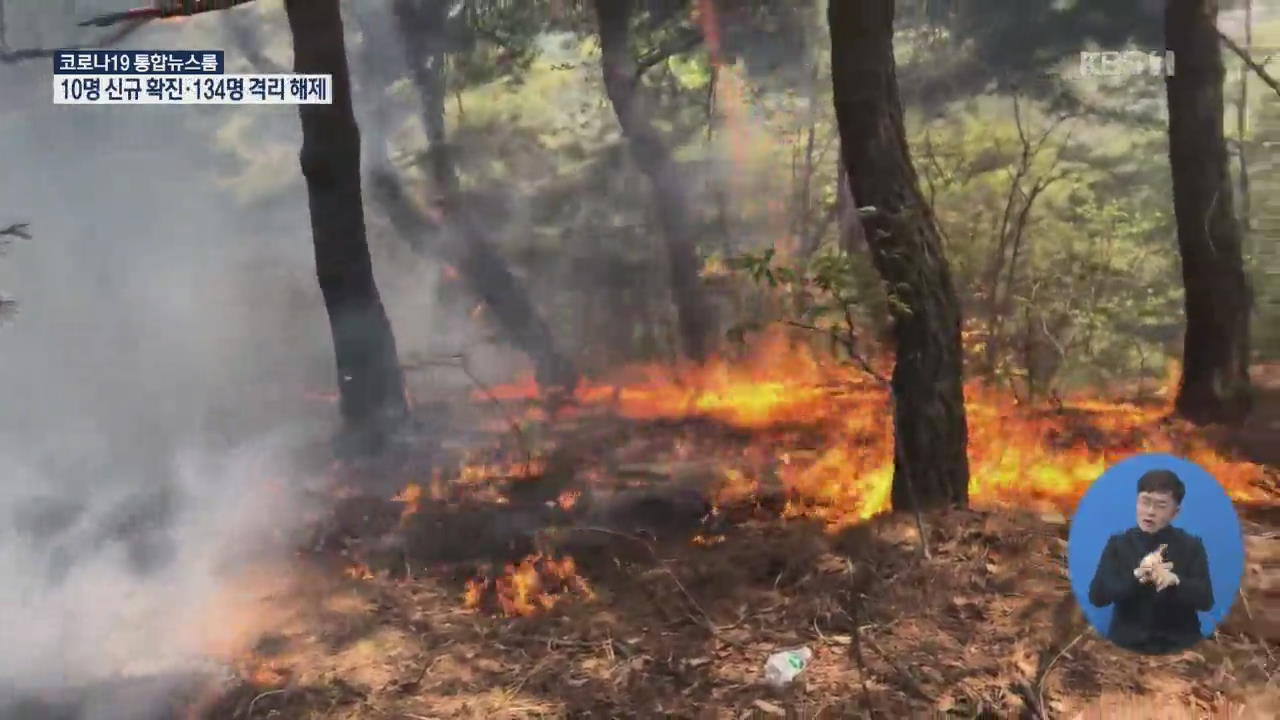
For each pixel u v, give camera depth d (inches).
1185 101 353.4
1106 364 423.5
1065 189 505.4
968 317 369.4
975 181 488.1
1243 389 344.5
